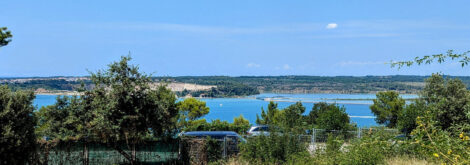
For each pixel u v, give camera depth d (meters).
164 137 15.46
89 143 14.92
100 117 13.90
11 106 11.00
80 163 14.73
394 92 32.44
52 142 14.30
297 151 14.19
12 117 10.85
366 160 11.00
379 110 32.16
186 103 39.56
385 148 6.64
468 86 19.80
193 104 39.69
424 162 10.53
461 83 19.75
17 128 10.99
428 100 19.70
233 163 14.41
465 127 6.59
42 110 14.62
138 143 15.27
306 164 12.97
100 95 14.59
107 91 14.56
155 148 15.48
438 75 20.31
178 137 15.70
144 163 15.33
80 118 14.52
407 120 17.86
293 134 14.65
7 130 10.56
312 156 13.84
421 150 6.19
